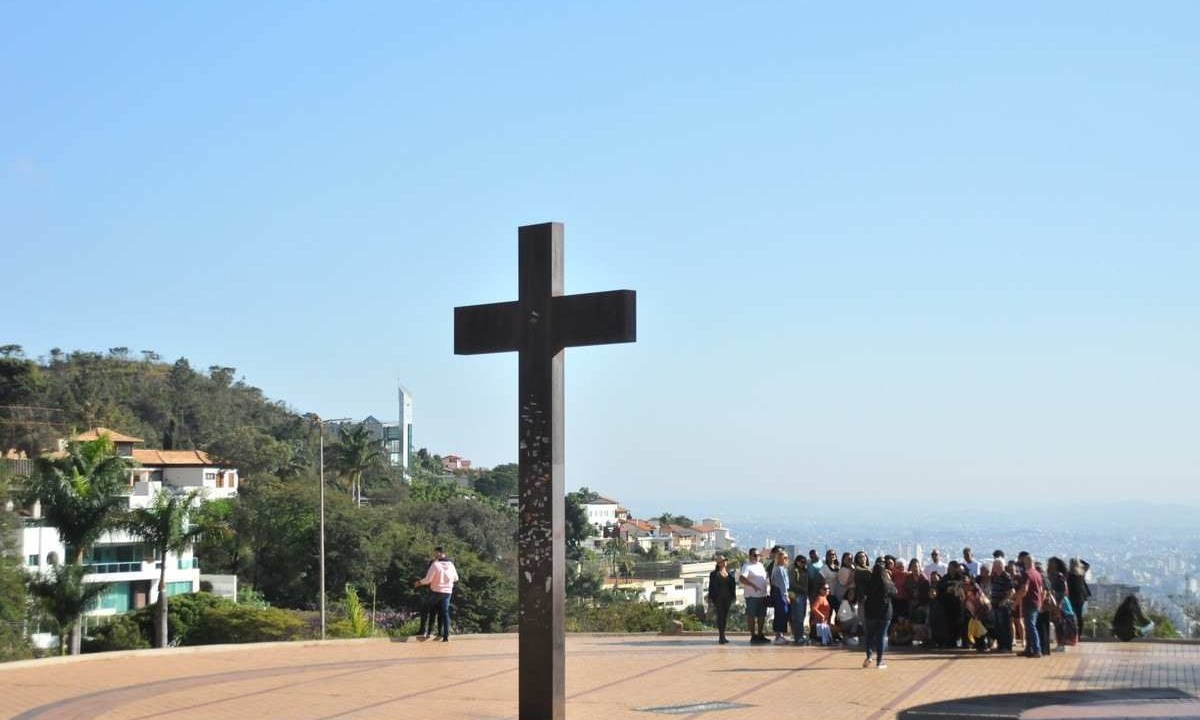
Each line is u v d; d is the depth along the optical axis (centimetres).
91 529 5575
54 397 13375
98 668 2212
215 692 1891
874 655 2361
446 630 2741
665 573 16538
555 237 1551
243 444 13850
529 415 1541
